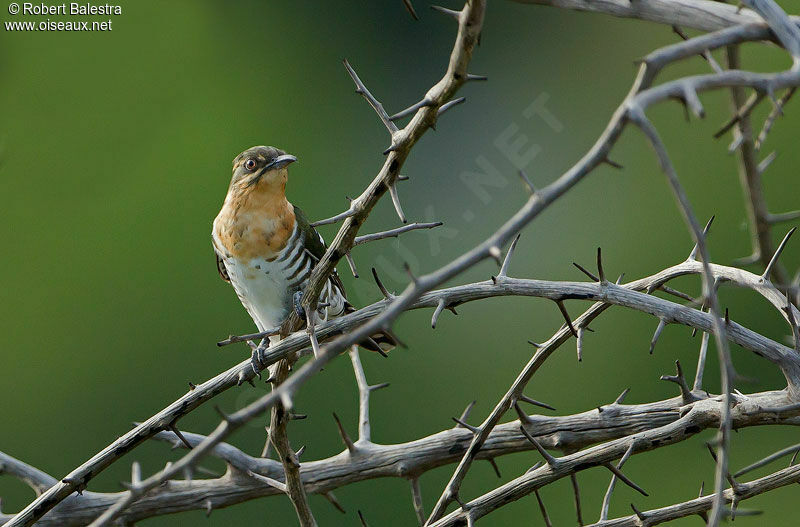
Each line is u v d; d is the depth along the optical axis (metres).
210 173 17.98
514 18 18.19
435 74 20.42
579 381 15.15
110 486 14.30
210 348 16.77
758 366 14.00
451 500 5.35
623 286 5.37
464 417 5.73
